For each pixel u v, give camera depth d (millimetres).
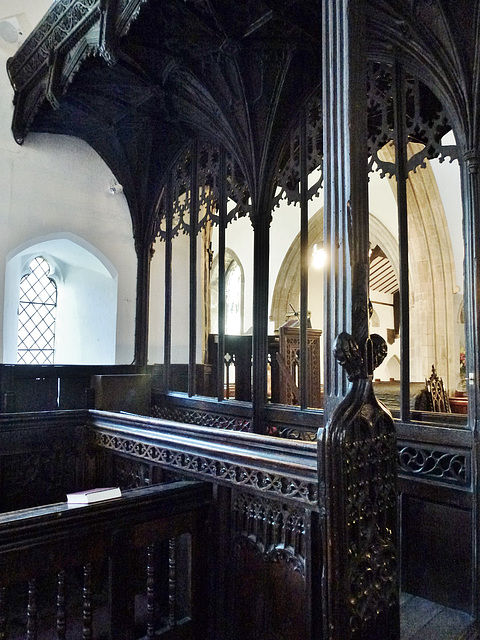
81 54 4039
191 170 5293
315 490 1998
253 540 2318
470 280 3010
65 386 4996
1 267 5086
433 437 3051
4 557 1814
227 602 2436
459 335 10352
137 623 2541
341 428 1809
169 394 5371
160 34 3879
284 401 5348
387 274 14773
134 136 5570
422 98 3688
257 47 3916
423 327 9914
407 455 3191
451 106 3172
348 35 1982
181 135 5328
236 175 4859
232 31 3754
